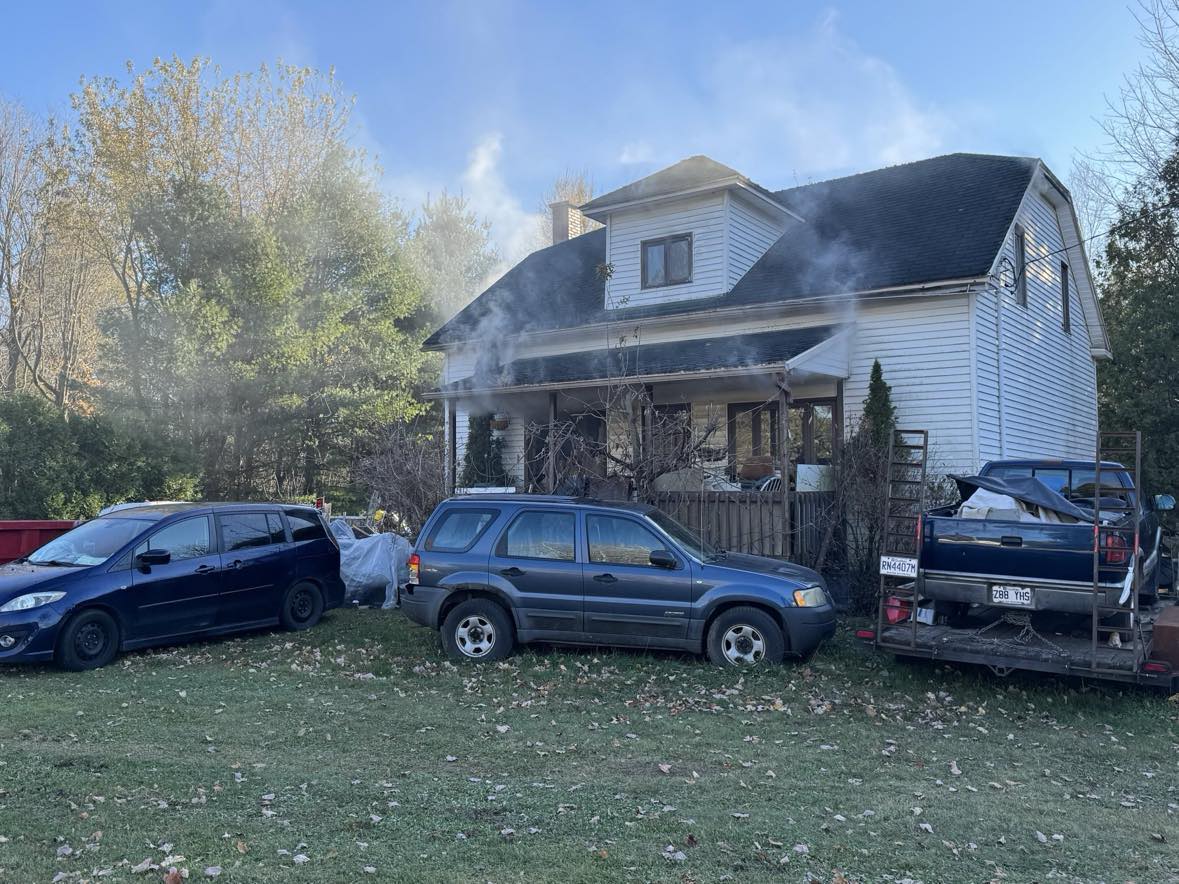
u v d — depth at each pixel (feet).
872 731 21.91
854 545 41.06
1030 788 17.93
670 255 58.54
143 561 30.50
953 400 46.52
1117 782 18.48
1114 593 23.81
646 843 14.48
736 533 40.70
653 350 53.72
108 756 19.11
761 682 26.11
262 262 65.26
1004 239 47.88
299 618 35.81
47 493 50.85
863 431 43.45
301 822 15.33
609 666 28.14
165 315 62.34
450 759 19.27
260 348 65.62
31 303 92.68
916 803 16.75
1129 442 61.16
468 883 12.90
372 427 74.95
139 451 56.59
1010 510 26.78
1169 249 65.36
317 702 24.30
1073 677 26.37
